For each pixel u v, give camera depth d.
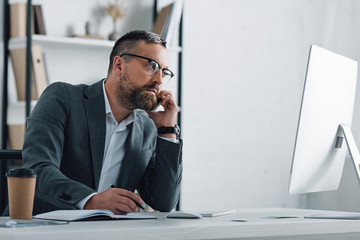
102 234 0.93
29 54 3.22
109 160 1.95
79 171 1.85
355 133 3.81
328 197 4.16
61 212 1.34
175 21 3.65
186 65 4.04
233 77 4.21
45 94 1.91
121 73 1.91
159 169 1.89
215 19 4.15
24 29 3.32
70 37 3.59
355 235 1.30
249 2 4.28
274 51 4.36
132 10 3.85
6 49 3.34
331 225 1.25
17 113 3.48
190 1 4.07
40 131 1.77
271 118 4.34
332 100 1.64
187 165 4.03
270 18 4.35
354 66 1.77
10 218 1.29
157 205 1.91
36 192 1.85
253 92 4.28
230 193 4.17
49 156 1.73
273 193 4.32
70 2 3.63
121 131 1.97
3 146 3.34
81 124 1.87
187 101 4.04
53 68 3.60
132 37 1.92
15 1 3.46
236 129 4.21
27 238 0.87
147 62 1.89
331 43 4.21
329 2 4.26
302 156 1.56
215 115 4.14
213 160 4.12
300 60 4.45
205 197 4.08
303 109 1.54
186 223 1.15
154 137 2.05
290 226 1.18
